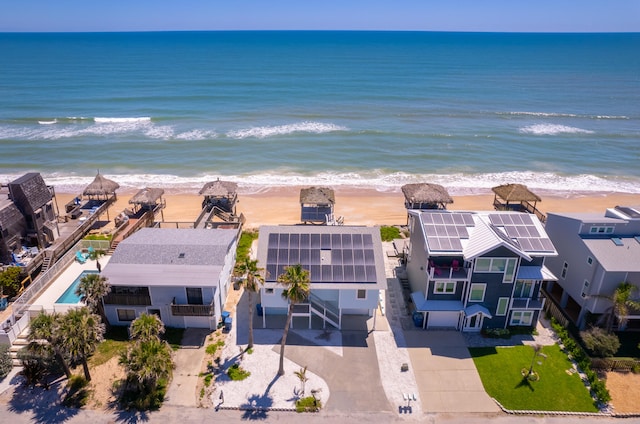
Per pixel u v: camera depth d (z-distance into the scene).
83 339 25.08
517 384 28.58
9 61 190.62
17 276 35.12
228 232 38.25
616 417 26.33
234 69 168.88
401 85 139.12
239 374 28.62
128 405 26.06
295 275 26.66
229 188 50.84
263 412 26.03
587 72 180.75
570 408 26.88
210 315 31.61
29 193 39.28
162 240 35.56
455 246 32.12
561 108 112.94
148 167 67.75
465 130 89.81
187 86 130.38
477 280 31.88
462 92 130.38
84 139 79.62
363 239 34.31
